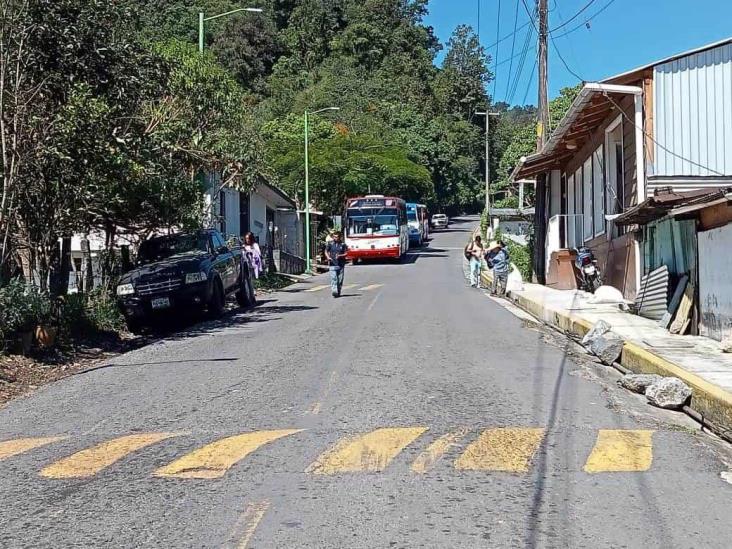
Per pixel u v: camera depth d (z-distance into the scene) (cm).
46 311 1391
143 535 547
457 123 8688
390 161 5656
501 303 2242
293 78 7869
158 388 1069
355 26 8788
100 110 1392
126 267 1895
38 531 559
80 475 688
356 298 2358
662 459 714
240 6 7675
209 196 2678
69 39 1424
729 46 1759
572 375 1118
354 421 849
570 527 552
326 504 598
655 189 1619
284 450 744
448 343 1408
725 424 833
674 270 1510
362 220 4447
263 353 1329
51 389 1105
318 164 5191
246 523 563
